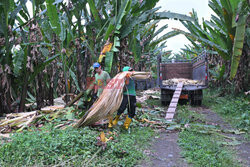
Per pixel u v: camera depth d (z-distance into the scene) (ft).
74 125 17.80
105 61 25.41
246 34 34.68
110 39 26.14
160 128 19.65
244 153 13.57
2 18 21.97
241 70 36.96
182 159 12.79
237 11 28.32
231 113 25.30
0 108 23.49
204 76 32.09
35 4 23.61
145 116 23.03
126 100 17.84
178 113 26.12
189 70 43.47
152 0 27.04
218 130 18.26
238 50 28.73
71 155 12.21
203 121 22.13
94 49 27.63
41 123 19.67
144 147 14.58
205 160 11.98
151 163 12.17
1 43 22.82
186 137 16.46
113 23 26.35
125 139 15.35
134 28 29.09
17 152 11.78
